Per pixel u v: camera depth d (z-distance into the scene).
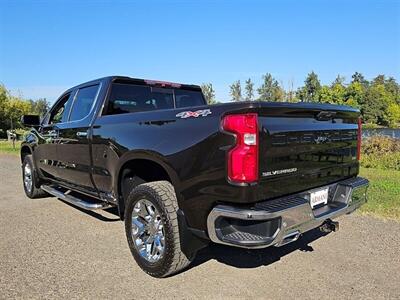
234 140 2.68
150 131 3.41
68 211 5.75
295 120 3.05
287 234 2.80
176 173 3.08
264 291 3.13
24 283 3.26
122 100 4.59
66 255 3.92
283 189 2.94
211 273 3.47
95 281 3.31
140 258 3.52
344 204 3.55
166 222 3.17
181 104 5.33
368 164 11.78
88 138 4.40
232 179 2.68
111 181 4.09
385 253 3.94
